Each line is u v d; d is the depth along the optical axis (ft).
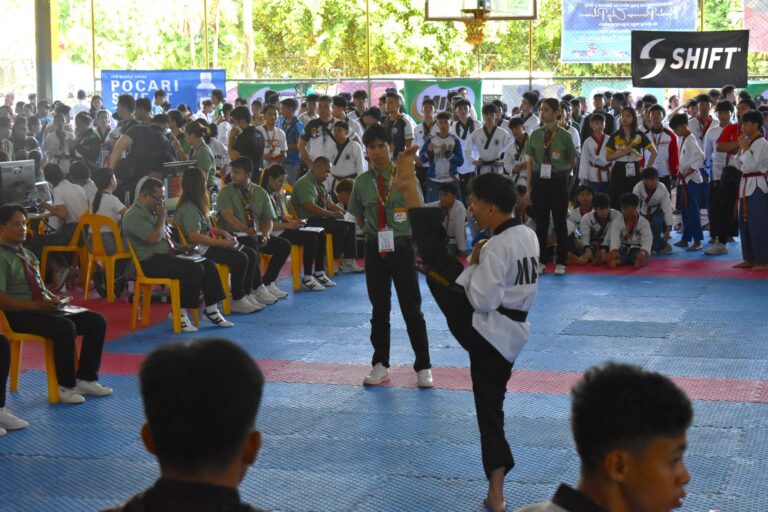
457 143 43.55
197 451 5.40
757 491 16.03
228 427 5.44
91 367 22.12
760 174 36.83
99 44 96.84
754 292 33.27
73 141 45.29
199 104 62.28
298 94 62.18
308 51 92.22
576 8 58.75
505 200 14.73
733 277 36.11
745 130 36.96
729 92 49.65
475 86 58.59
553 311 30.91
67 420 20.44
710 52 48.08
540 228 37.35
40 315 21.53
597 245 39.55
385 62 90.17
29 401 21.79
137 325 29.32
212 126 47.14
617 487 5.95
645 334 27.63
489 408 15.25
